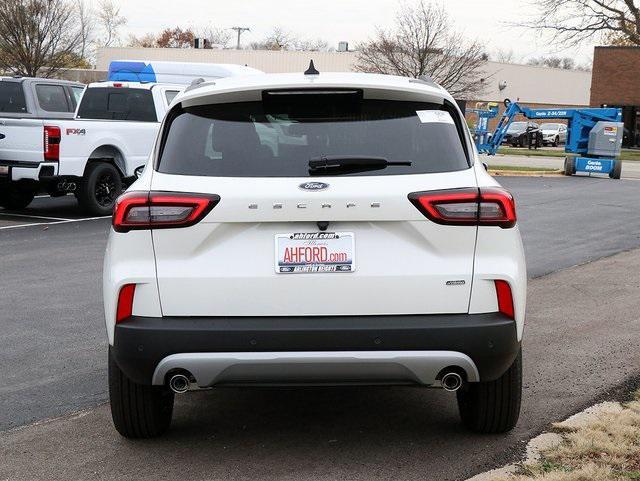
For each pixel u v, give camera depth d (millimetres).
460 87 48531
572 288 9219
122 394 4516
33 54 42875
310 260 4066
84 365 6312
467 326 4035
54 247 11797
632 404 5258
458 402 5020
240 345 4012
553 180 26625
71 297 8641
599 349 6684
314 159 4156
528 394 5551
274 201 4031
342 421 5062
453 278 4094
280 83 4273
